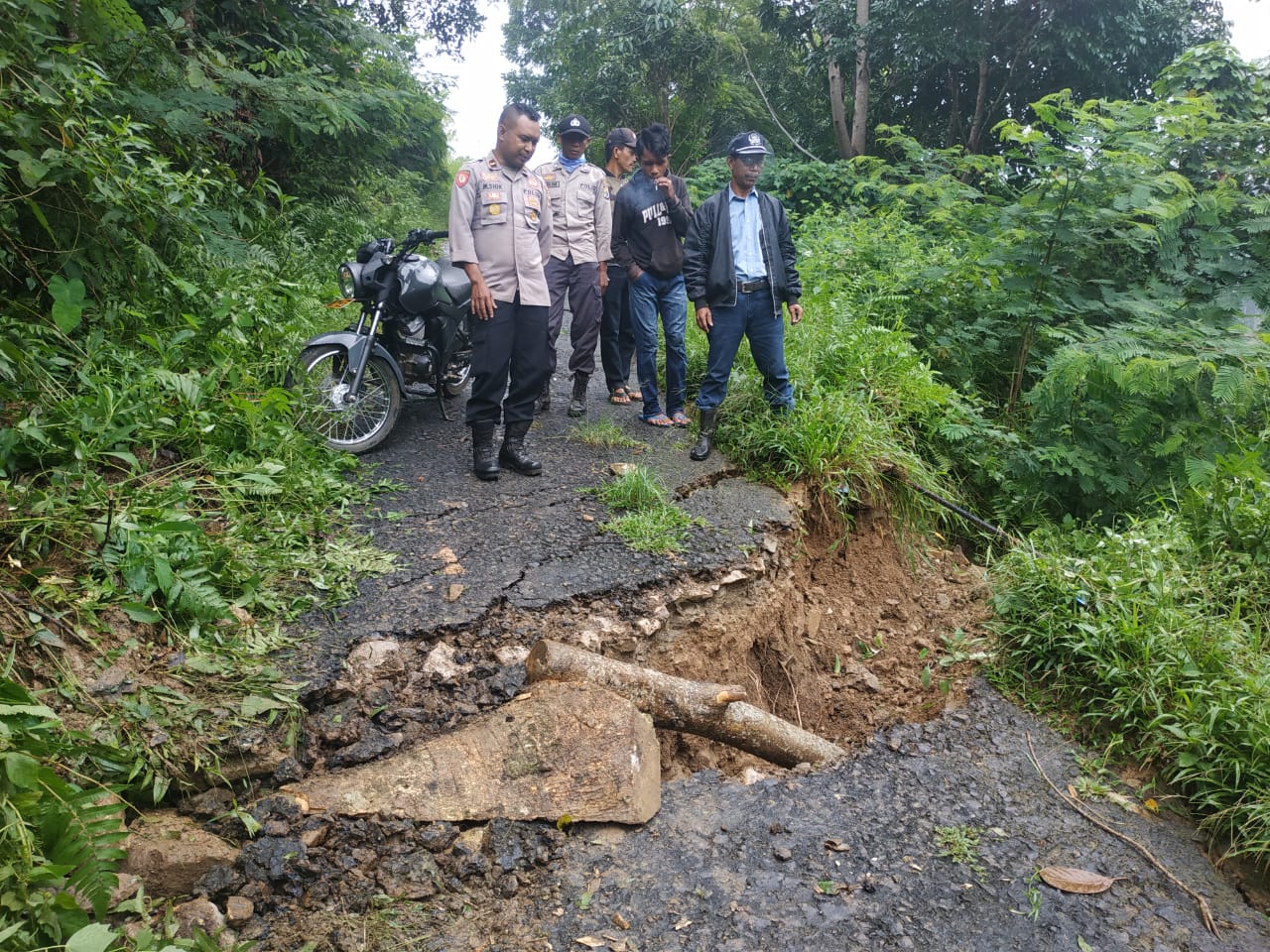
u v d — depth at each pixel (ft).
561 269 19.74
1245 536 15.88
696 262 17.49
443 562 13.29
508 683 10.89
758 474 17.63
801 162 52.54
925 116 67.05
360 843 8.88
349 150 35.35
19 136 12.96
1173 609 13.24
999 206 28.58
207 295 16.96
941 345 24.45
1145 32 51.93
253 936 7.90
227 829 8.80
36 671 9.18
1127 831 10.20
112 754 8.59
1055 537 19.08
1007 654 14.02
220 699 9.75
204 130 19.80
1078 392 21.12
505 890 8.58
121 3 14.83
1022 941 8.33
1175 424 20.81
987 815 10.23
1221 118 29.17
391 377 17.26
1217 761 10.79
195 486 13.23
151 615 10.20
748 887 8.73
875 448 17.99
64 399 12.67
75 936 6.44
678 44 62.80
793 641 15.26
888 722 12.87
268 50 26.68
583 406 20.97
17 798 7.11
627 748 9.81
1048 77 57.77
